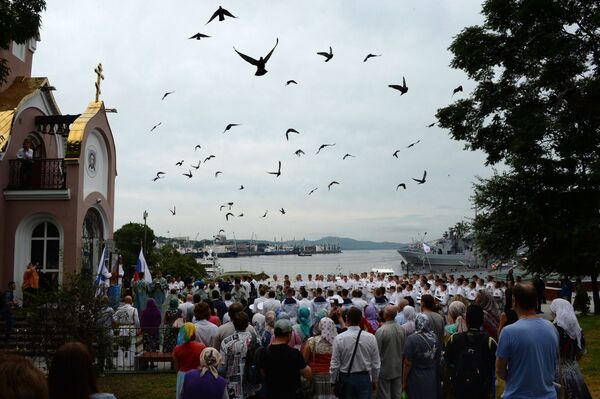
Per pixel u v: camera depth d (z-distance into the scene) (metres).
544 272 27.36
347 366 7.70
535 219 25.62
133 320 14.88
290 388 7.08
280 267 148.62
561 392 6.70
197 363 7.87
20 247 21.39
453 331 9.22
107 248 23.73
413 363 7.84
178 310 15.34
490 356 6.66
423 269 73.00
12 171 21.88
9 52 25.12
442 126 28.97
